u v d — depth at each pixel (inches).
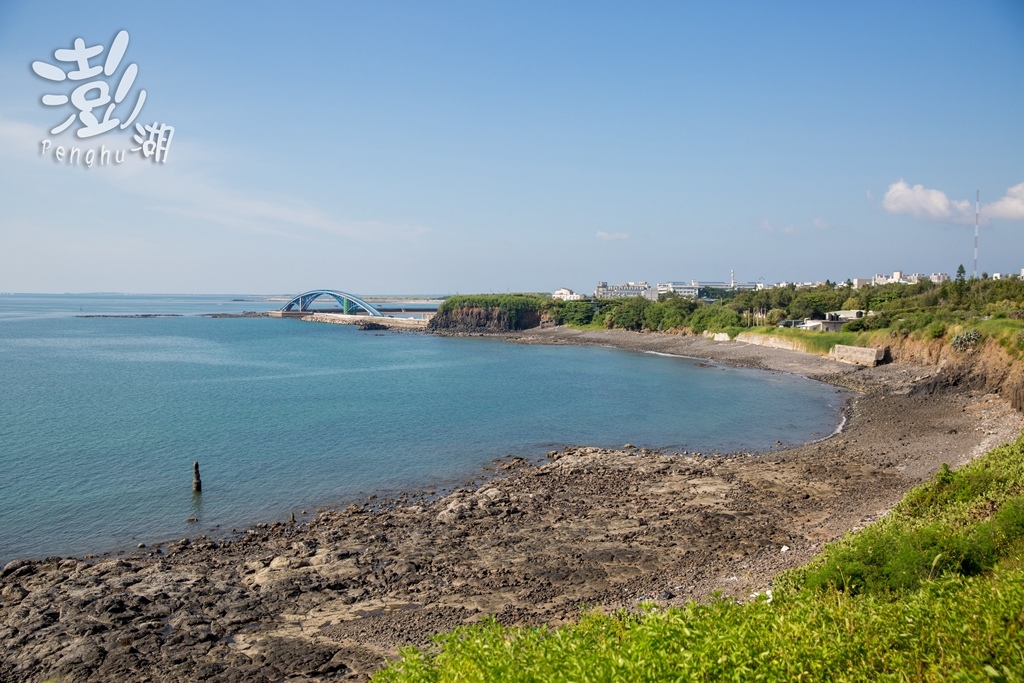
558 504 1508.4
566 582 1096.2
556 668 481.1
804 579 812.0
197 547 1275.8
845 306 6008.9
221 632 948.0
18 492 1631.4
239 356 5255.9
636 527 1347.2
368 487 1711.4
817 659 446.6
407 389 3432.6
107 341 6643.7
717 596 598.9
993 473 1098.7
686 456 2028.8
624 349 6048.2
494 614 984.9
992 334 2883.9
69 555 1259.8
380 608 1019.9
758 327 5457.7
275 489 1678.2
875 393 3169.3
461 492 1627.7
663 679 427.2
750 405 2962.6
